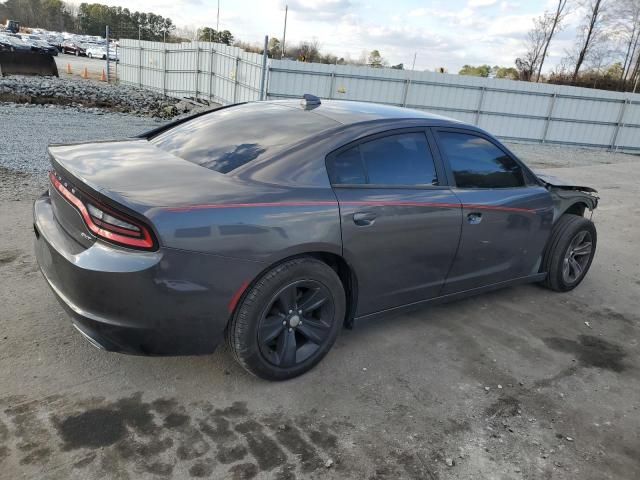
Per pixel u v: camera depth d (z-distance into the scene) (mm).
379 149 3279
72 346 3197
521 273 4438
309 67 18266
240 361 2850
